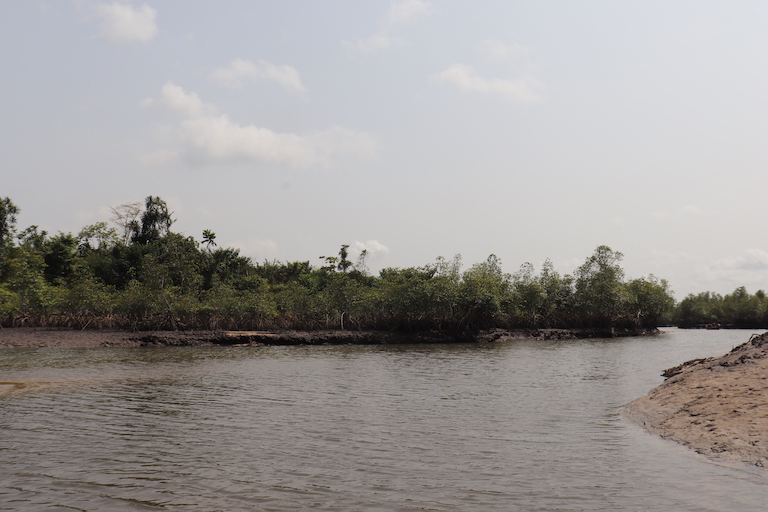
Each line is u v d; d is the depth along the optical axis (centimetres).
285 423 1680
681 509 938
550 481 1102
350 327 6494
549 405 2009
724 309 12331
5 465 1222
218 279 7231
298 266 9756
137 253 7781
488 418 1762
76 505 974
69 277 7600
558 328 8000
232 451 1344
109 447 1381
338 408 1944
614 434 1515
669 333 9488
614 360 4038
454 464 1227
